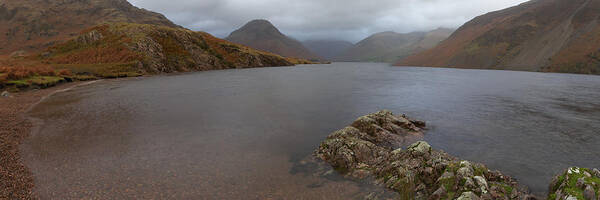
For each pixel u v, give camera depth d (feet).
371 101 125.70
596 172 34.12
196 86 183.52
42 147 55.26
